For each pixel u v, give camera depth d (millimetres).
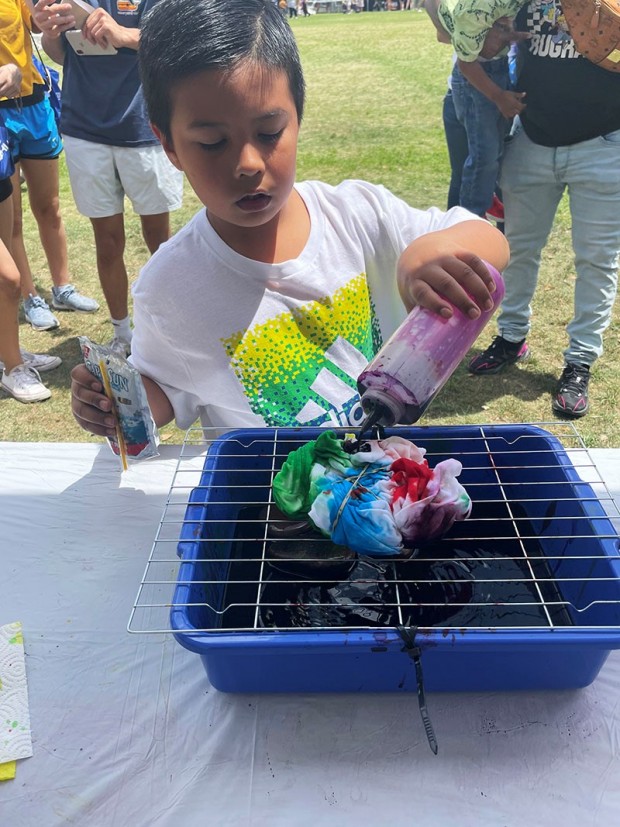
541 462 1058
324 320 1178
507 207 2488
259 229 1120
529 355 2889
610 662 911
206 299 1143
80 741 850
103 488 1245
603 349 2900
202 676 919
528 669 832
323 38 13703
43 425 2711
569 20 1937
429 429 1081
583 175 2225
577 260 2447
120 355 995
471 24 2064
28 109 2943
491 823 750
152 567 1086
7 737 853
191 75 870
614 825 743
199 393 1220
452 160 2902
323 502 875
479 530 999
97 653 957
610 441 2445
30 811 787
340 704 871
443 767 802
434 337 873
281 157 953
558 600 897
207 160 931
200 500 988
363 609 880
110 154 2635
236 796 786
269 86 889
